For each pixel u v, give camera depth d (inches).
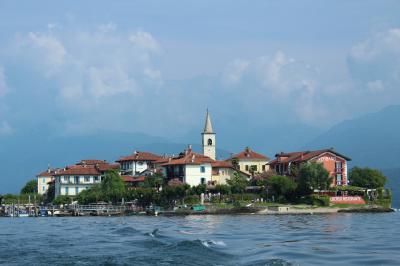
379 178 7239.2
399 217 5502.0
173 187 7076.8
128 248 2878.9
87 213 7377.0
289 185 6806.1
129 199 7406.5
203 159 7824.8
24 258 2596.0
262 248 2751.0
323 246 2807.6
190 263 2301.9
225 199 6948.8
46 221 6092.5
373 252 2559.1
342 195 6894.7
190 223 4921.3
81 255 2640.3
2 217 7564.0
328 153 7426.2
